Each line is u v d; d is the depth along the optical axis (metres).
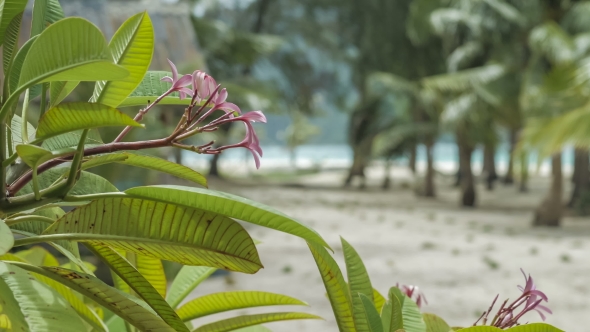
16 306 0.68
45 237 0.89
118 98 0.96
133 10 10.57
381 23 26.67
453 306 7.40
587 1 15.93
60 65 0.76
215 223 0.89
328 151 97.44
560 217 15.53
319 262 0.97
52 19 1.07
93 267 1.37
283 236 12.51
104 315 1.64
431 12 20.62
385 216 16.80
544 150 12.48
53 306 0.70
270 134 89.31
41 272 0.86
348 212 17.53
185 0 22.70
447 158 79.88
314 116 37.97
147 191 0.88
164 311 0.96
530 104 14.05
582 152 18.81
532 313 7.02
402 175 38.00
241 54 24.11
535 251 11.12
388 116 25.89
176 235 0.91
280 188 26.81
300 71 34.19
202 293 7.72
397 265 9.96
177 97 1.08
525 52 18.53
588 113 11.88
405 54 26.00
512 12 17.81
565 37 14.47
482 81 17.91
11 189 0.90
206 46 22.28
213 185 26.80
